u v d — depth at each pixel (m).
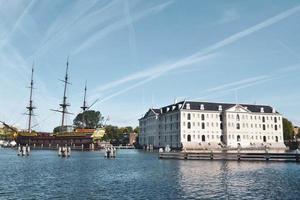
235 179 44.78
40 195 33.47
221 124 178.25
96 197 32.41
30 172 56.00
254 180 43.69
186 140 170.38
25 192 35.25
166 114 188.38
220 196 32.44
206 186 38.72
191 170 57.44
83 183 42.22
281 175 49.06
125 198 31.77
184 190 35.97
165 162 78.69
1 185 40.19
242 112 179.38
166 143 187.00
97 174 53.03
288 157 75.12
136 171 57.44
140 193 34.41
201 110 174.88
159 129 197.12
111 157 104.00
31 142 198.88
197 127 173.25
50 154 127.19
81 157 106.00
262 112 184.12
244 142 177.62
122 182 43.12
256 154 79.00
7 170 59.47
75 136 186.00
